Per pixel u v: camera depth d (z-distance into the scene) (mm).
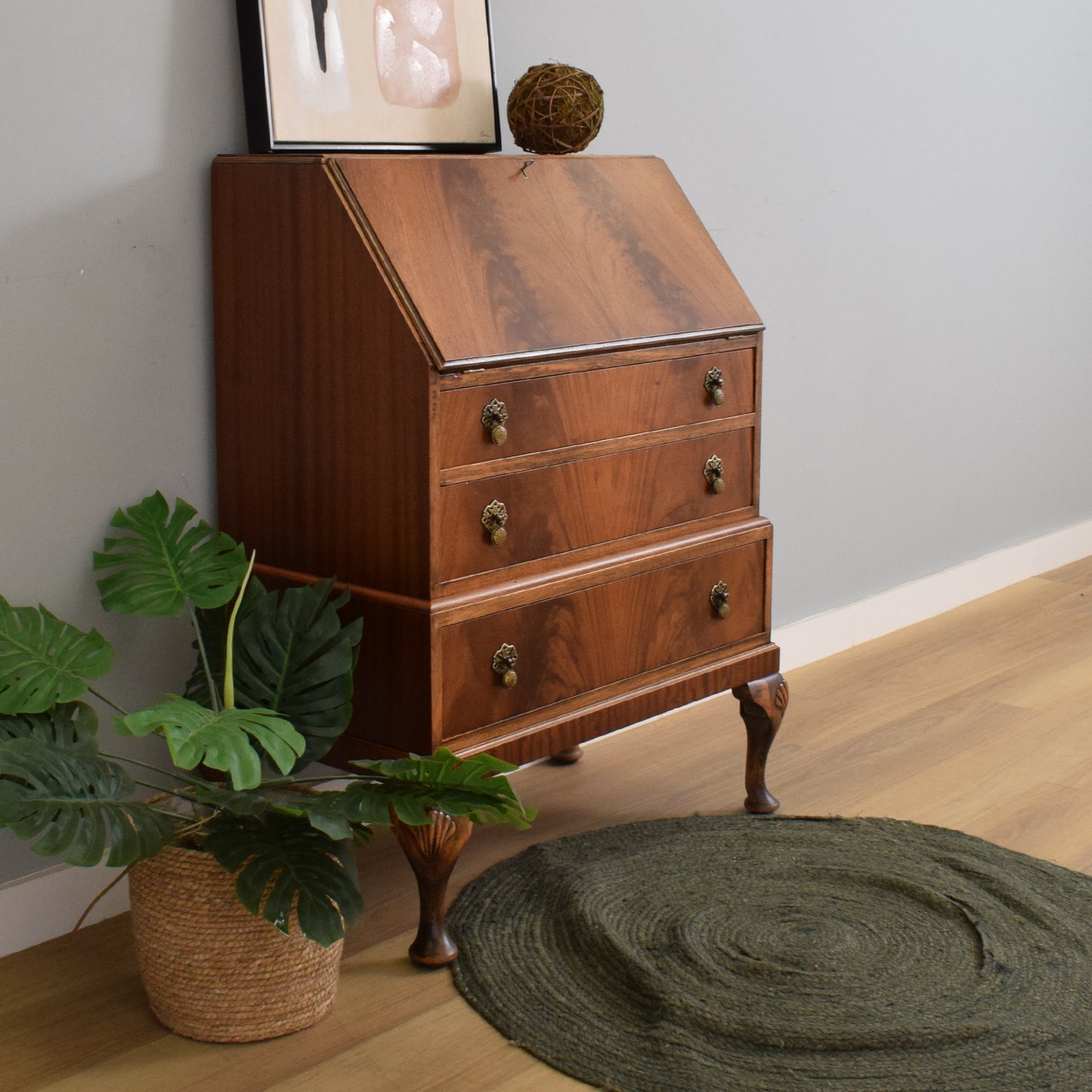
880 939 2090
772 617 3371
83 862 1576
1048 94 4023
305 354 2031
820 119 3250
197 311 2160
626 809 2580
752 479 2469
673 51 2863
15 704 1741
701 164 2975
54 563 2049
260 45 2064
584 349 2074
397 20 2260
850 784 2711
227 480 2199
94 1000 1926
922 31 3508
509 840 2441
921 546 3855
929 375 3754
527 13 2566
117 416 2090
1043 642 3635
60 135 1957
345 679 1936
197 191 2127
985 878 2271
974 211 3809
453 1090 1721
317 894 1693
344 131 2186
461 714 1999
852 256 3420
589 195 2277
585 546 2160
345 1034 1844
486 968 1996
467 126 2391
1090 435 4527
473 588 1999
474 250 2029
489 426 1966
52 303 1987
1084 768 2793
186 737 1605
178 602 1946
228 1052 1800
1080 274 4324
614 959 2020
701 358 2305
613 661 2229
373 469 1977
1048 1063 1767
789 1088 1720
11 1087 1718
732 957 2027
